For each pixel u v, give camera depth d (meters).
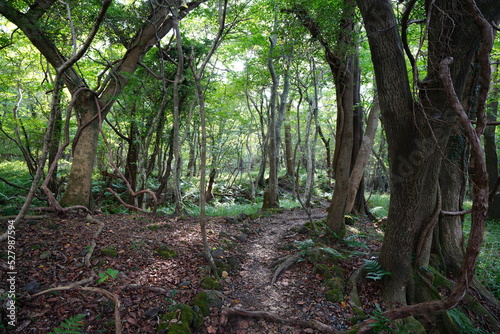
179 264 4.42
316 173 19.80
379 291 4.25
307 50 6.20
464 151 5.02
